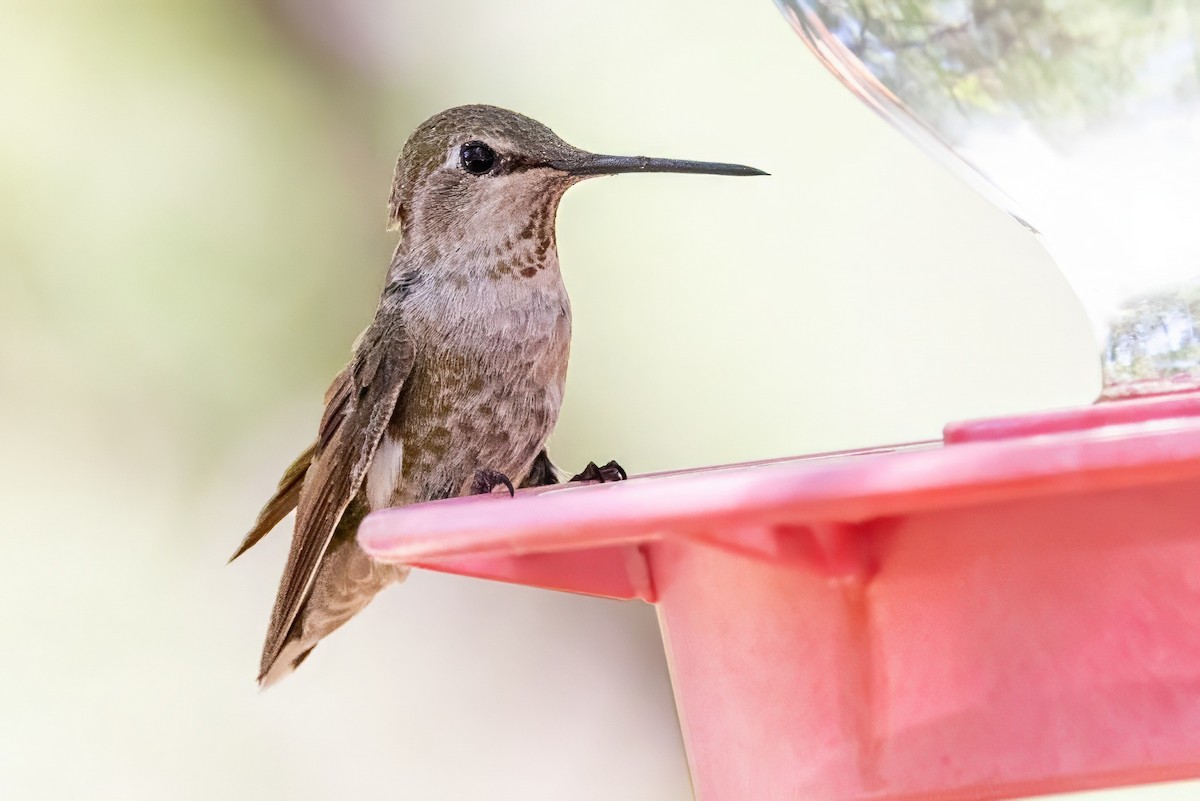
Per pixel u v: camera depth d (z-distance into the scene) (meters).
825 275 10.33
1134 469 2.68
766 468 3.19
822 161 10.52
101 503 10.20
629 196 10.54
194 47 10.77
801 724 3.58
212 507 10.27
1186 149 3.84
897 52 4.13
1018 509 3.29
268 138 10.71
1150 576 3.25
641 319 10.31
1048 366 10.00
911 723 3.43
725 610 3.77
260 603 10.38
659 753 10.72
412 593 11.10
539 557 3.99
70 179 10.34
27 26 10.59
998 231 10.23
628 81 10.85
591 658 11.00
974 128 4.12
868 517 3.20
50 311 10.15
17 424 10.11
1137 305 3.92
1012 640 3.33
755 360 10.21
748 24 10.87
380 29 11.06
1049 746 3.31
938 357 10.05
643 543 3.95
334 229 10.61
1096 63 3.86
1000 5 3.93
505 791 10.45
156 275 10.27
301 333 10.38
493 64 11.02
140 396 10.20
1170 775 3.25
